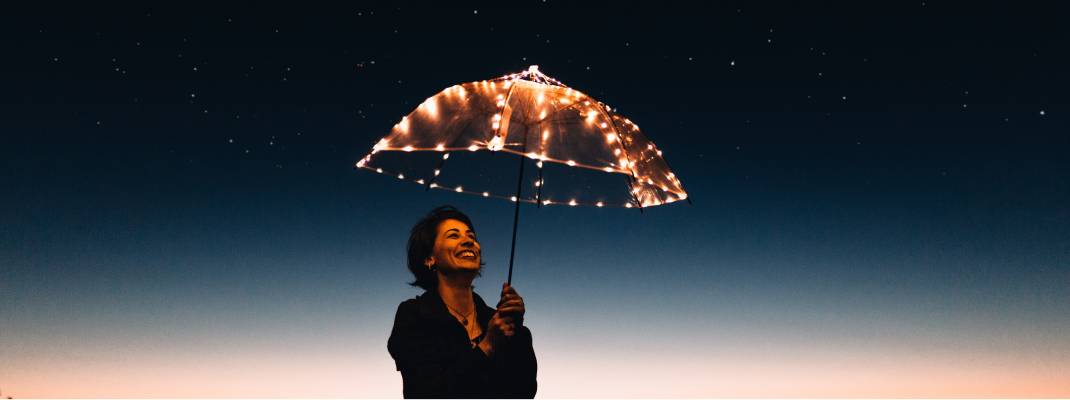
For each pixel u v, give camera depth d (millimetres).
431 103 2092
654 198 2479
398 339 1793
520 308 1723
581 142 2004
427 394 1684
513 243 1802
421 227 1936
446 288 1865
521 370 1813
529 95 2037
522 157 1929
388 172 2346
